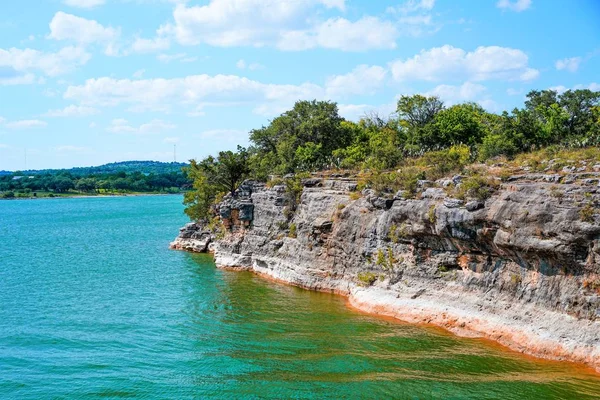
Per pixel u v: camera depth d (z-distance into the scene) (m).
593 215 30.88
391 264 43.62
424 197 41.56
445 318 38.09
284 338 38.09
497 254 36.88
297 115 88.75
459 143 68.62
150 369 33.66
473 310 37.00
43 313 46.00
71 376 32.72
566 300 32.19
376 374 31.61
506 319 34.84
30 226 133.38
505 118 59.16
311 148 77.62
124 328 41.53
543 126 60.12
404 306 40.97
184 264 68.69
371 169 58.41
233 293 51.22
